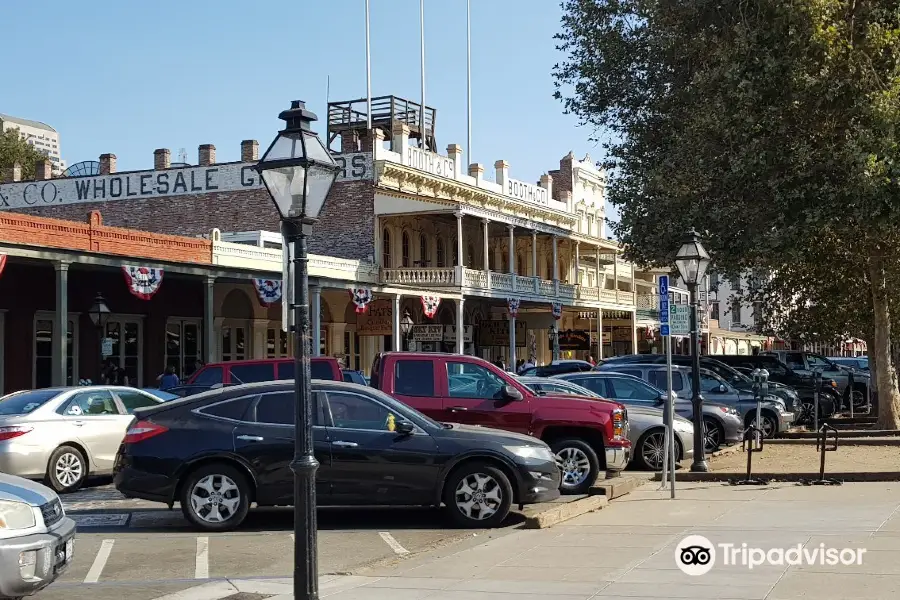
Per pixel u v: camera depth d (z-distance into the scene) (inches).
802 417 1110.4
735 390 903.1
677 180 1103.0
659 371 851.4
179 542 433.4
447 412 551.8
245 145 1672.0
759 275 1272.1
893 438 832.3
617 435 560.7
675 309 585.6
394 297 1350.9
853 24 918.4
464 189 1716.3
